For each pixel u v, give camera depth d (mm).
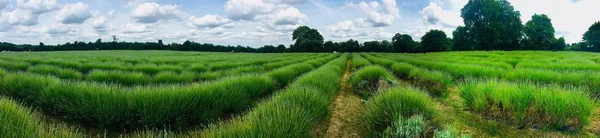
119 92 5453
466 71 11766
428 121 4367
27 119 3580
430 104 5285
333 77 10008
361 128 4992
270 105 4504
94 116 4906
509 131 4832
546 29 71188
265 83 8219
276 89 9133
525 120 5023
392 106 4758
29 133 3051
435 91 8586
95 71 11273
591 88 7480
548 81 8711
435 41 93438
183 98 5199
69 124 5152
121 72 10703
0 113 3461
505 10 71188
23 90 6680
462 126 5121
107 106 4812
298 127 3666
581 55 36062
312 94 5645
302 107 4676
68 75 11242
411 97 5121
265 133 3201
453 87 9742
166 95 5238
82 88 5766
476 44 72688
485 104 5738
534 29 72250
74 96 5496
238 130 3359
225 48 114688
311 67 18266
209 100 5492
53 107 5898
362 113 5695
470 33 74250
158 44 115812
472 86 6637
